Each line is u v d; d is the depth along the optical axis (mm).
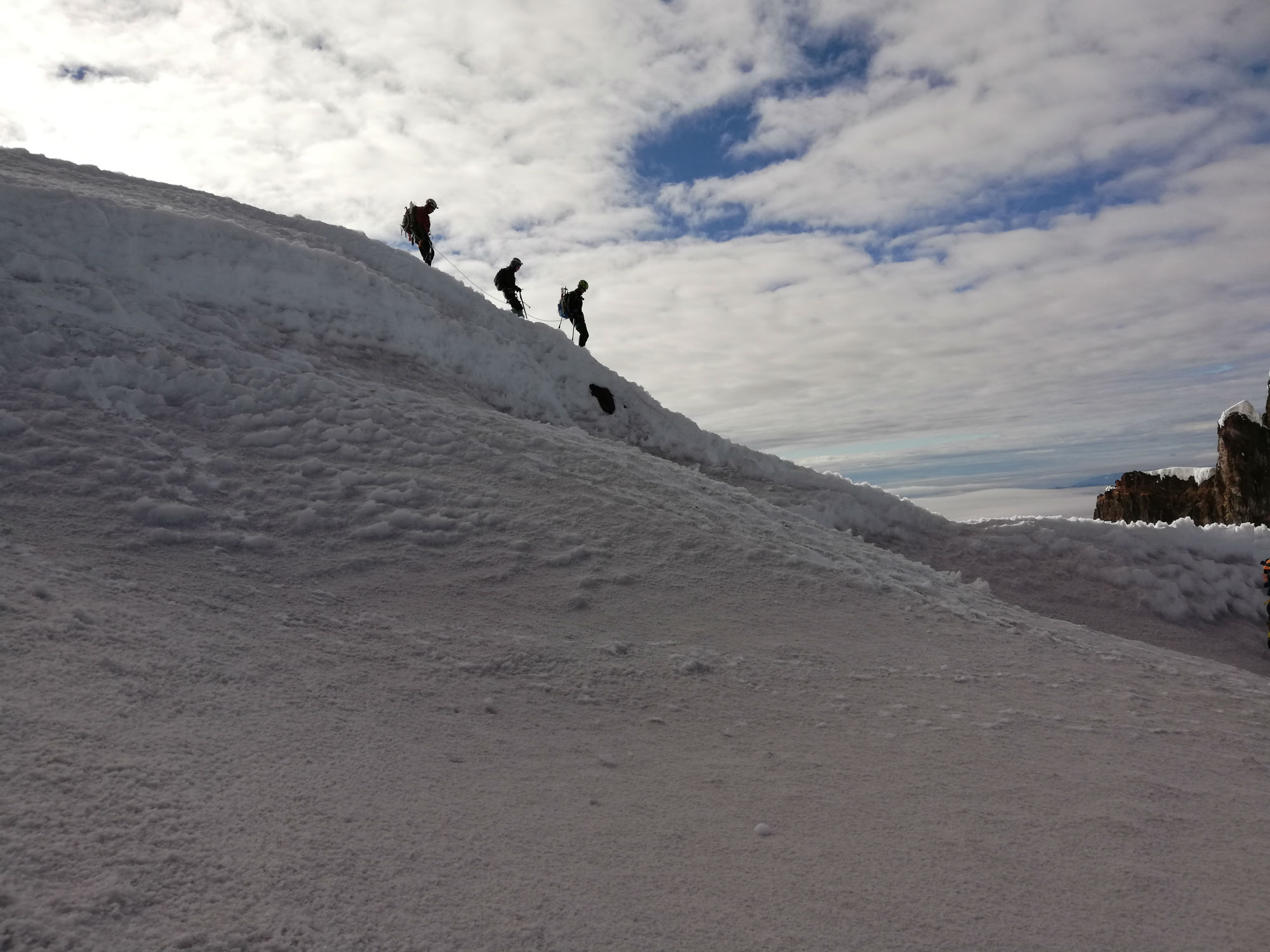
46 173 13516
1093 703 5418
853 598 7133
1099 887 2773
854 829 3143
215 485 6906
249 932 2033
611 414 15227
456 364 13352
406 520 6938
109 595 4508
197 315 10273
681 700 4680
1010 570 13492
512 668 4789
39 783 2467
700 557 7320
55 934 1869
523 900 2395
